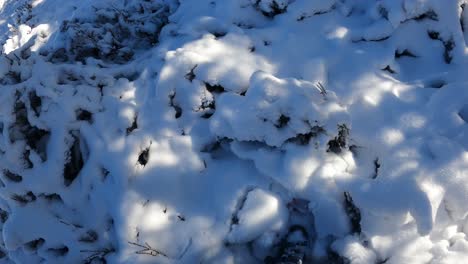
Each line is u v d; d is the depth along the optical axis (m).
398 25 1.91
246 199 1.67
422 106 1.76
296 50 1.94
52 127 1.82
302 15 2.00
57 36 2.27
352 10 2.02
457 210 1.58
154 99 1.89
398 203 1.57
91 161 1.81
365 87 1.83
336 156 1.69
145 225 1.71
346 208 1.64
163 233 1.70
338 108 1.67
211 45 1.96
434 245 1.58
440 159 1.62
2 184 1.87
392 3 1.90
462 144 1.67
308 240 1.66
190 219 1.70
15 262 1.94
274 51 1.94
